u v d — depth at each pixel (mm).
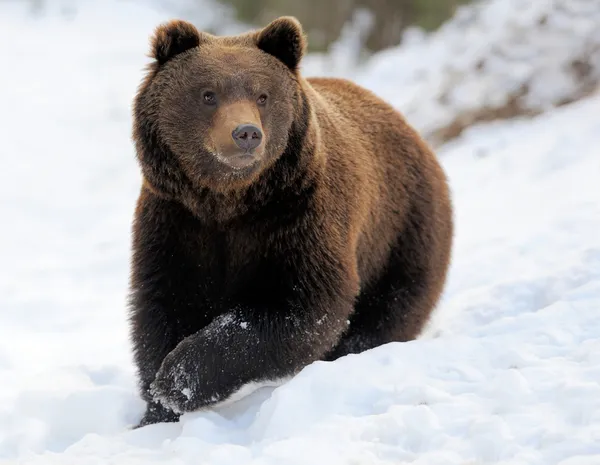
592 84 21453
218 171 8945
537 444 7105
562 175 16766
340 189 9781
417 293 11297
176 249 9555
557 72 21891
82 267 19406
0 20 52719
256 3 53281
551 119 20812
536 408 7625
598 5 22219
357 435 7676
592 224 13000
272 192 9203
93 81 40812
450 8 40125
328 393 8422
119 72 42312
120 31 51156
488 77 22938
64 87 39844
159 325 9586
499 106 22359
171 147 9117
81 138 32406
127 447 8555
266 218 9289
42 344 14234
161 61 9391
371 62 36406
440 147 22875
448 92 23766
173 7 56312
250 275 9516
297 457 7297
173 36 9312
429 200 11500
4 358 12820
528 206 15719
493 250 13492
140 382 9773
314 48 44250
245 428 8742
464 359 8906
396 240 11203
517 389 7887
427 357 8992
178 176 9219
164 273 9570
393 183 11109
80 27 51812
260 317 9133
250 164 8719
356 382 8523
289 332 9172
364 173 10430
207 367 8883
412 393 8195
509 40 23078
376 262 11008
